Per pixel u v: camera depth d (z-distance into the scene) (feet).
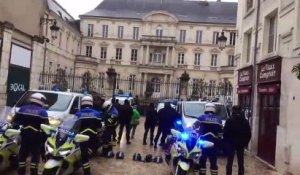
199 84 138.00
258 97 54.90
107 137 43.65
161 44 247.29
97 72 253.44
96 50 255.50
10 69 61.87
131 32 253.85
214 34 248.52
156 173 36.78
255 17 59.36
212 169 32.60
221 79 238.89
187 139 29.66
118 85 191.11
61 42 204.64
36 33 71.05
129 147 53.88
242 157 34.53
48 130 27.58
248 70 59.82
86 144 29.76
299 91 39.50
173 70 245.45
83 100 32.37
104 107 50.01
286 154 41.32
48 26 172.96
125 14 256.52
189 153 28.78
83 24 256.32
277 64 46.26
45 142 29.19
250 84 58.18
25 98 42.83
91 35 255.91
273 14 52.54
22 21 65.31
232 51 244.22
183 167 28.19
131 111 56.44
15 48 63.36
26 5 66.54
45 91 44.50
